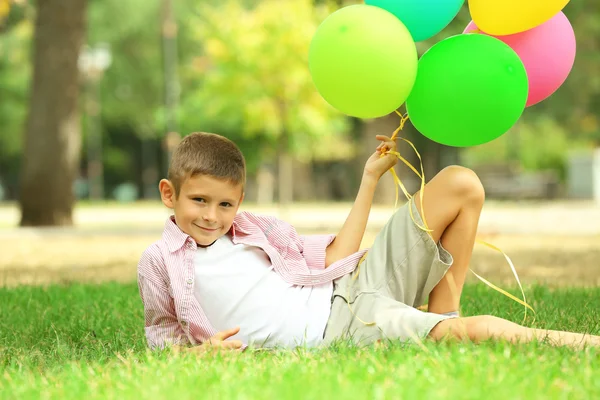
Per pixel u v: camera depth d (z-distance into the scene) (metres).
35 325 5.63
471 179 4.34
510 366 3.41
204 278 4.36
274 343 4.30
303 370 3.53
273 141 29.80
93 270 10.70
